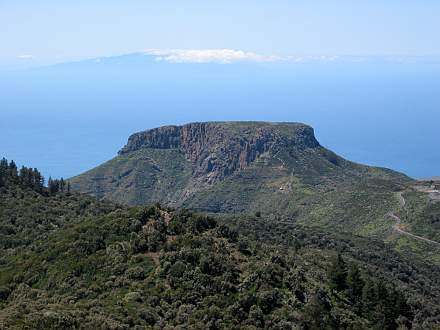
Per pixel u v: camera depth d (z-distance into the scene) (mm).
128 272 75375
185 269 74812
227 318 68062
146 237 83375
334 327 73188
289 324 69438
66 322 60844
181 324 65812
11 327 57438
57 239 90062
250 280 76375
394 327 80500
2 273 84062
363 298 82125
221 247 83562
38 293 74438
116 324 61938
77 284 74625
